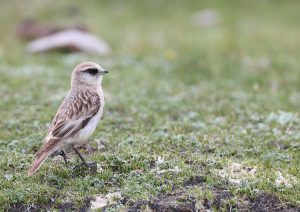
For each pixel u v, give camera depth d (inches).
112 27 1162.0
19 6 1247.5
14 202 404.8
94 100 449.1
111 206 399.2
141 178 429.7
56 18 1220.5
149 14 1302.9
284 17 1290.6
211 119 608.4
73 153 497.0
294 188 424.5
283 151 503.5
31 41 1023.6
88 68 469.7
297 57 969.5
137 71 839.1
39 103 650.8
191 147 502.3
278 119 601.3
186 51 992.2
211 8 1348.4
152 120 597.0
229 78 840.3
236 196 410.3
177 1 1385.3
